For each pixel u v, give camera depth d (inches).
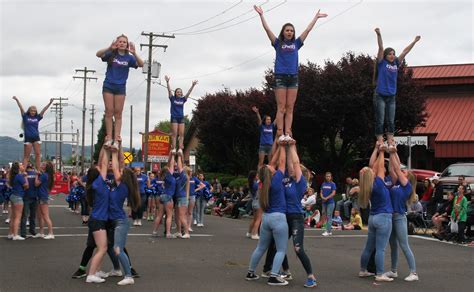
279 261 377.7
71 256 484.7
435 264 487.8
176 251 527.2
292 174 384.5
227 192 1138.0
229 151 1695.4
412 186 424.8
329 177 708.7
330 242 623.2
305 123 1277.1
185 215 642.2
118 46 431.8
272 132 711.7
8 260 462.3
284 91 428.8
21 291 348.8
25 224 613.6
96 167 380.5
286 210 383.2
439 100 1433.3
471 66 1486.2
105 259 475.5
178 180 642.8
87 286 365.1
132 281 374.3
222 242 599.8
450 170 884.6
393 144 433.1
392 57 443.8
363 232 736.3
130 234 669.9
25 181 595.5
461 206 644.1
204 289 362.9
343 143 1310.3
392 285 392.5
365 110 1202.6
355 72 1213.7
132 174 379.6
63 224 794.2
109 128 433.7
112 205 375.6
